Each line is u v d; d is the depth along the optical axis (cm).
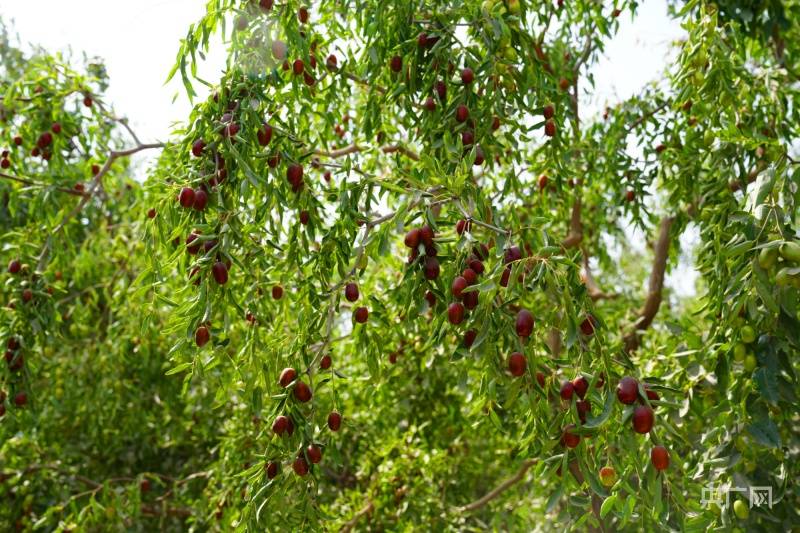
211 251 225
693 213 402
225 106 250
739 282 224
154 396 605
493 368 198
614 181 444
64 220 370
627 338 479
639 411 180
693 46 310
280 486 223
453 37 270
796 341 223
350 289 232
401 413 500
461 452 534
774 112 331
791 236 216
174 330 236
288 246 275
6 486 518
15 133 407
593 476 188
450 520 451
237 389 262
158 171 362
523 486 554
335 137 398
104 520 470
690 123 376
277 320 260
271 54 253
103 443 602
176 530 586
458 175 221
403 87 278
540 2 356
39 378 557
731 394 241
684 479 236
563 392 190
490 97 263
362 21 312
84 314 525
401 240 427
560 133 320
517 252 205
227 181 241
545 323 201
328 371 240
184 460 673
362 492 525
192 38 249
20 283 363
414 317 227
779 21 381
